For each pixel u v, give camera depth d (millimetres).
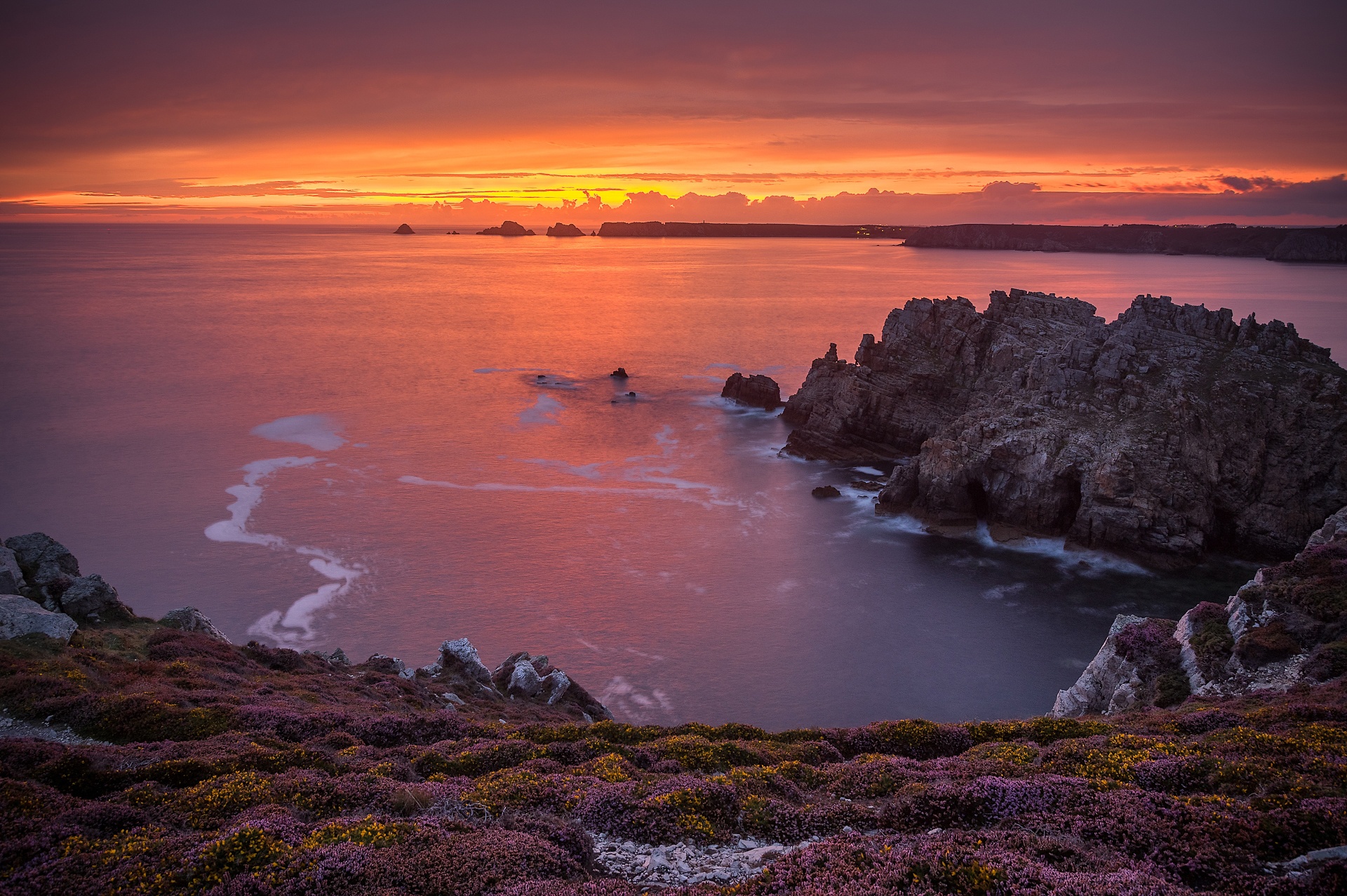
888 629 79250
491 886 14852
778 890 14555
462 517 106875
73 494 110875
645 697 67500
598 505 112188
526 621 80125
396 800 19266
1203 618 44969
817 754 27375
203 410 158125
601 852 17547
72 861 15484
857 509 111062
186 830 17641
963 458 102625
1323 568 44469
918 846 15766
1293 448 94750
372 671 46125
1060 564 92750
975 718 64750
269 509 107500
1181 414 96688
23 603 37125
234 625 76562
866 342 140000
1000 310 134875
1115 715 34969
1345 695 30562
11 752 21609
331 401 167875
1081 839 16344
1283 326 113875
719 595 86375
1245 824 15680
